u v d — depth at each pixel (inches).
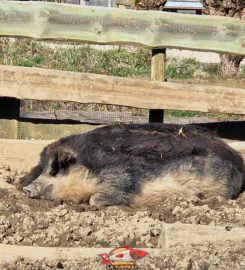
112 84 422.6
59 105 576.1
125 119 546.3
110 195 365.4
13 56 665.0
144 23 421.4
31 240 315.6
